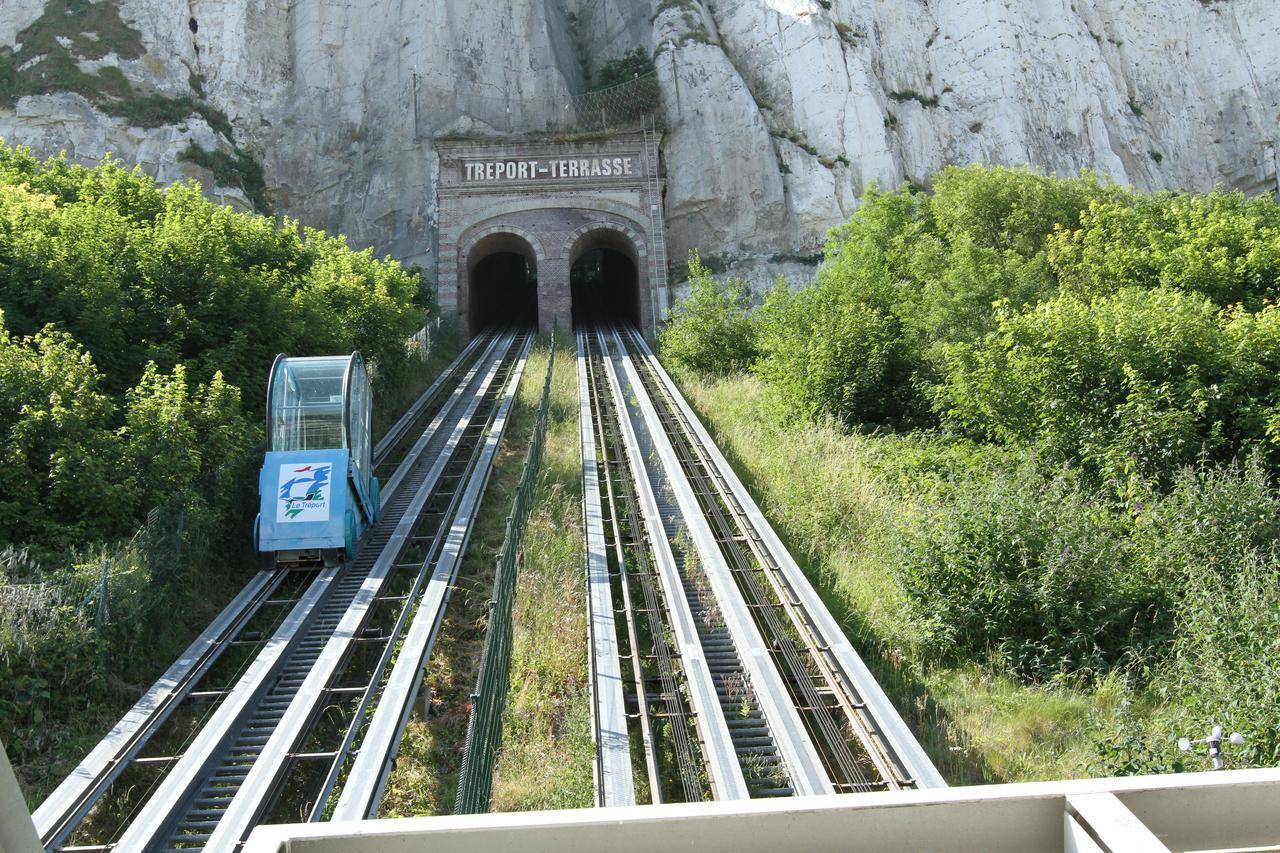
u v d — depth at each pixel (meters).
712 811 2.14
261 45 55.06
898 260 32.66
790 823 2.15
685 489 18.52
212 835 7.92
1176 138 62.78
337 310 24.95
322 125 54.31
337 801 8.69
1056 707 10.59
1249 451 14.92
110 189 23.53
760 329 32.12
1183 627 11.13
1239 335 16.31
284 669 11.38
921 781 8.41
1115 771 8.80
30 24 49.91
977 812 2.18
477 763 7.87
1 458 12.76
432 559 15.30
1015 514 12.87
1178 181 61.19
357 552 15.50
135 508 13.71
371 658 12.05
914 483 18.25
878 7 59.78
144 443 13.88
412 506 18.02
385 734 9.44
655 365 34.78
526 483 17.39
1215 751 7.36
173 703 10.27
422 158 51.59
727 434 24.06
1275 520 12.73
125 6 51.41
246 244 23.59
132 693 10.77
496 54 56.62
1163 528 13.20
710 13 61.44
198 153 48.56
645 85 56.16
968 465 18.20
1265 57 63.56
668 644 12.02
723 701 10.59
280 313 19.88
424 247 49.31
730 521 17.36
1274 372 15.84
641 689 10.54
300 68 55.25
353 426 15.89
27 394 13.26
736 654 11.66
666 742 9.87
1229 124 62.75
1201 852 2.18
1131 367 16.27
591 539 15.91
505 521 17.52
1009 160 56.22
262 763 9.02
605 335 46.44
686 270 52.75
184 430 14.44
